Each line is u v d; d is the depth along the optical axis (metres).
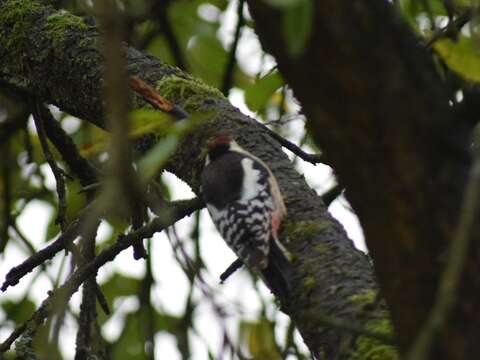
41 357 8.30
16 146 12.79
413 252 4.91
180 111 8.02
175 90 9.50
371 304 6.79
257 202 8.34
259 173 8.70
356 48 4.81
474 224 4.66
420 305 4.92
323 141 5.02
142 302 11.44
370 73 4.83
